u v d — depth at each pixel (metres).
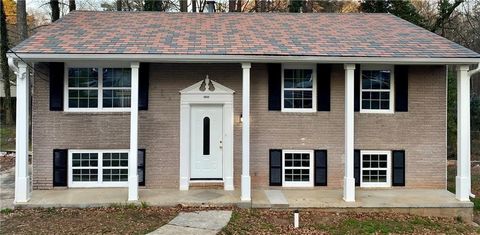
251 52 10.22
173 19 13.63
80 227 8.36
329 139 11.72
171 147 11.46
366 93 11.88
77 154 11.43
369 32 12.46
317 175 11.70
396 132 11.79
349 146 10.38
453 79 18.06
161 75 11.42
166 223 8.66
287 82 11.80
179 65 11.45
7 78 24.67
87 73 11.44
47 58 9.72
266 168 11.66
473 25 28.56
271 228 8.67
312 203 10.09
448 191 11.51
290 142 11.67
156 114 11.41
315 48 10.76
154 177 11.45
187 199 10.21
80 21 12.60
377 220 9.45
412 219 9.65
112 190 11.12
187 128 11.44
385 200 10.43
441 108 11.82
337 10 27.09
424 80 11.80
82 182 11.45
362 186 11.80
